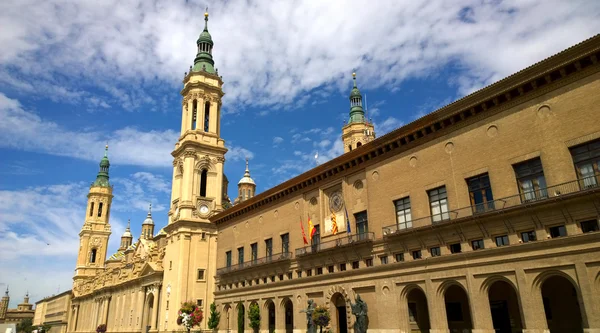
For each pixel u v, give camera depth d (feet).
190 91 247.29
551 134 88.58
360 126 304.71
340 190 140.67
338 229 137.69
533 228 88.17
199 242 220.64
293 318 145.59
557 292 94.27
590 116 83.41
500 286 104.12
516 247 88.79
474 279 95.20
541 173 89.71
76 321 415.03
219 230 209.97
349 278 126.52
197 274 214.28
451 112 106.42
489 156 98.68
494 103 98.89
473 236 97.55
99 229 446.60
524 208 88.02
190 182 227.61
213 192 233.55
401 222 117.19
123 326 285.43
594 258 77.77
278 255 159.22
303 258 145.89
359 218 131.44
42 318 617.62
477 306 93.40
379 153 126.41
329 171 143.23
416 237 109.50
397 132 119.65
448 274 100.12
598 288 77.15
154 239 286.66
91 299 386.32
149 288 249.14
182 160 236.63
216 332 190.90
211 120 246.68
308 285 141.28
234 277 185.37
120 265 335.47
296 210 157.38
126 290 295.89
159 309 233.14
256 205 180.65
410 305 114.21
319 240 144.25
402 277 110.83
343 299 130.82
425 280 104.94
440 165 108.99
